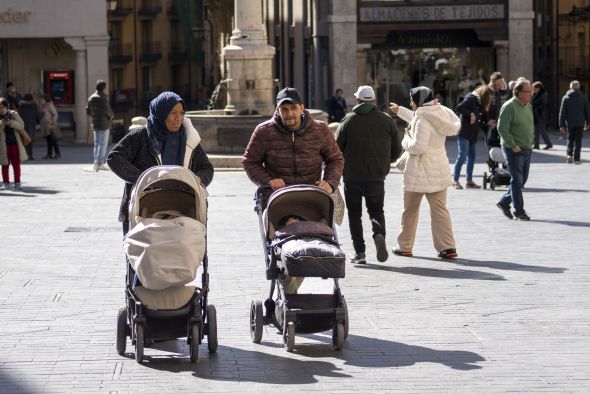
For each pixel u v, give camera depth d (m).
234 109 63.22
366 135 29.30
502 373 19.14
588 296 25.28
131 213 20.05
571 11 103.69
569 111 59.69
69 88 96.19
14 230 36.94
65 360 20.20
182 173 19.86
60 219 39.75
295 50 109.69
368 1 95.25
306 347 21.16
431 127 30.52
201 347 21.27
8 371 19.47
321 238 21.03
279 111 22.47
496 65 96.38
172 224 19.83
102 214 41.12
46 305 24.83
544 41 103.38
